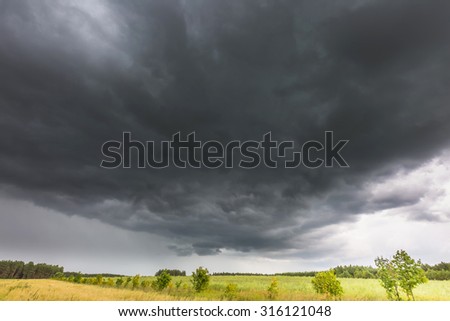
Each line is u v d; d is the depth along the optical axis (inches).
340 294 845.2
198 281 1098.1
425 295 1022.4
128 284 1688.0
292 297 1036.5
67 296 1049.5
